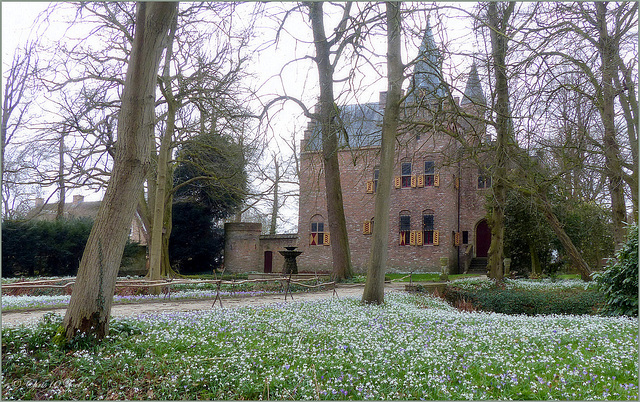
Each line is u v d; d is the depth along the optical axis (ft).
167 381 16.15
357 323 26.30
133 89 19.70
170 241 102.37
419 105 37.47
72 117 57.31
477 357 18.76
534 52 40.19
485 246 106.01
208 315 27.68
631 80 46.29
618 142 51.96
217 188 86.48
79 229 82.38
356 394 15.20
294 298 43.24
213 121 56.90
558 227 60.34
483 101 51.44
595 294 45.21
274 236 112.78
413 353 19.22
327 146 61.57
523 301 47.52
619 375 16.76
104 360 17.53
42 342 19.20
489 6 46.88
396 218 104.37
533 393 14.98
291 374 16.70
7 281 57.72
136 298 41.63
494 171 53.11
